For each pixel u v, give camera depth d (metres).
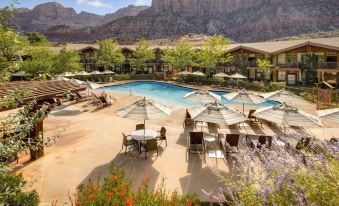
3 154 4.75
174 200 6.18
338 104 25.91
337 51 38.25
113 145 14.30
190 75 50.03
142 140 12.79
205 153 13.13
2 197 4.57
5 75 5.77
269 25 192.88
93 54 60.00
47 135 15.59
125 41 196.75
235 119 12.00
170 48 55.94
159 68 64.88
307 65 41.28
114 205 5.34
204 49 51.56
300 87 38.84
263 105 29.38
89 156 12.68
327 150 5.20
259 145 11.78
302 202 4.05
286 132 16.95
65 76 35.09
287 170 4.79
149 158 12.55
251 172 5.45
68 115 21.11
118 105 25.70
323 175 4.57
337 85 38.97
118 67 63.53
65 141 14.80
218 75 41.19
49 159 12.22
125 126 18.12
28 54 37.78
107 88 45.22
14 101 5.65
